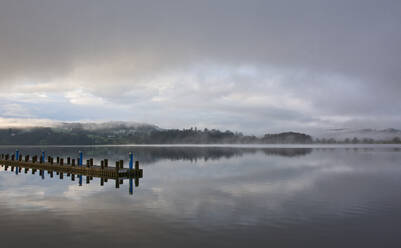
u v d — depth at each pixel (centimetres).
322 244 1318
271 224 1589
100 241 1338
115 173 3375
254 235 1419
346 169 4509
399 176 3644
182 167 4872
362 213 1831
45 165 4553
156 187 2809
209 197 2305
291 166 5019
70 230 1486
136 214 1778
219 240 1352
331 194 2439
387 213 1830
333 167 4838
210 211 1856
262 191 2577
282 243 1324
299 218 1709
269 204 2058
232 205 2025
